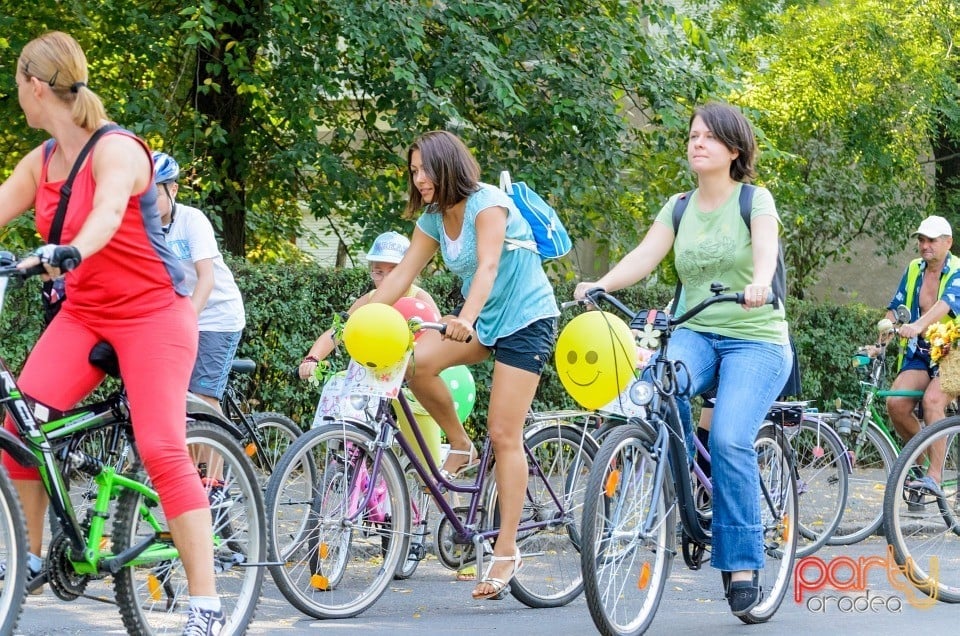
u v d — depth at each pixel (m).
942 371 15.30
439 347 11.80
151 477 8.70
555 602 12.85
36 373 8.59
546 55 25.20
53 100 8.31
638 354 11.63
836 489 17.03
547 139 25.41
